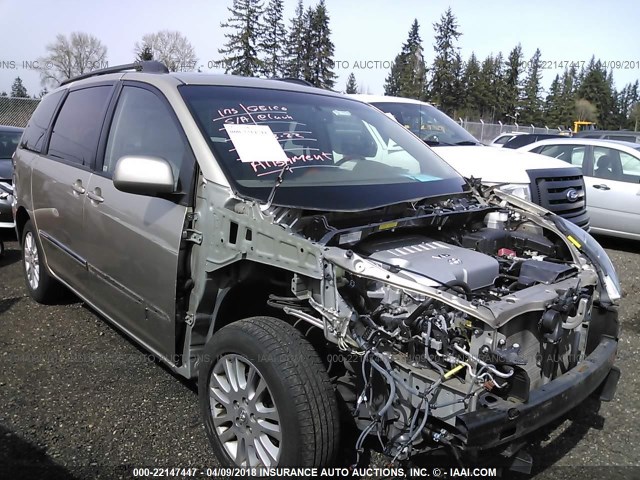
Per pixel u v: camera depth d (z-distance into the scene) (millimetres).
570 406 2600
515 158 6875
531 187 6523
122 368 3943
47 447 3029
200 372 2895
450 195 3516
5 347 4238
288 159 3205
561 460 3111
